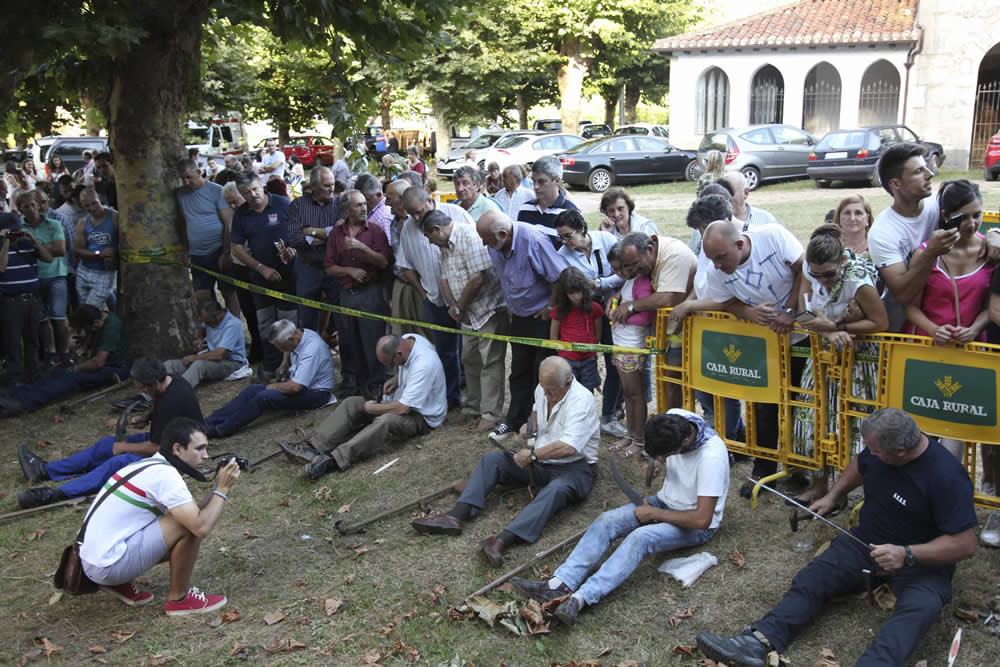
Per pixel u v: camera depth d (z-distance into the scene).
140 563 4.17
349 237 6.99
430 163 33.44
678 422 4.21
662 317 5.19
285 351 7.04
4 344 8.14
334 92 10.07
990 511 4.46
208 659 3.93
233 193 7.71
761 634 3.60
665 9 29.61
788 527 4.58
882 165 4.14
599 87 35.62
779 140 20.11
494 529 4.94
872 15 22.83
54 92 8.92
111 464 5.76
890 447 3.52
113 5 6.82
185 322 8.55
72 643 4.14
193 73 8.39
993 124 21.30
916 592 3.53
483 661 3.78
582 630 3.94
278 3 7.78
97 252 8.78
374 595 4.38
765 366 4.68
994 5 20.02
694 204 5.01
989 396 3.87
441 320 6.82
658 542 4.23
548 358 4.99
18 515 5.54
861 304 4.16
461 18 8.25
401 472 5.85
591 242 5.93
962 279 4.10
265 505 5.57
